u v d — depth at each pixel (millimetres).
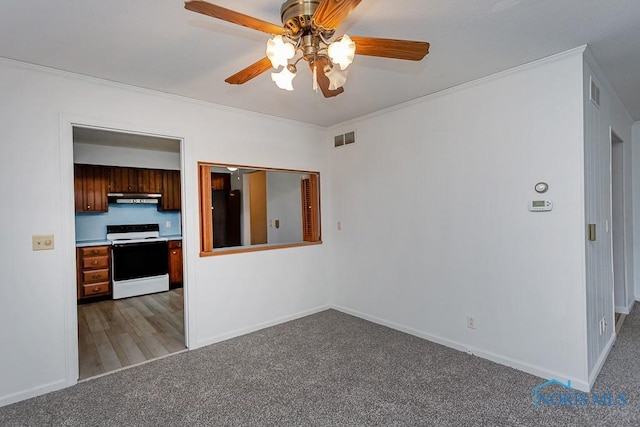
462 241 2895
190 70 2480
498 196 2650
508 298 2619
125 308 4453
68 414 2123
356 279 3914
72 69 2441
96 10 1714
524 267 2523
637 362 2619
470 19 1844
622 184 3641
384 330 3465
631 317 3615
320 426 1961
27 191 2338
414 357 2818
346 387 2371
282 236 4738
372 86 2857
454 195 2939
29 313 2338
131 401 2252
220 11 1307
